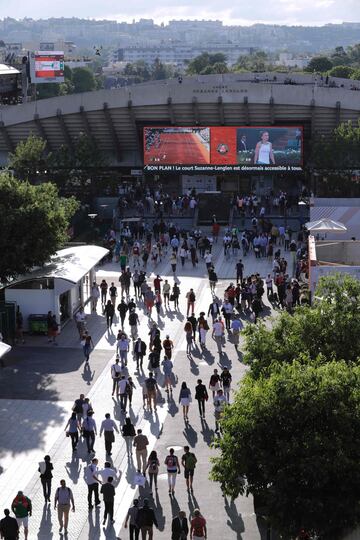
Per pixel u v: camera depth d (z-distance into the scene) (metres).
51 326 53.75
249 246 80.44
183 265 74.88
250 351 36.22
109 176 99.31
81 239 83.00
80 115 104.69
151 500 34.53
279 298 61.19
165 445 39.50
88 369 49.47
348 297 37.44
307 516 27.61
